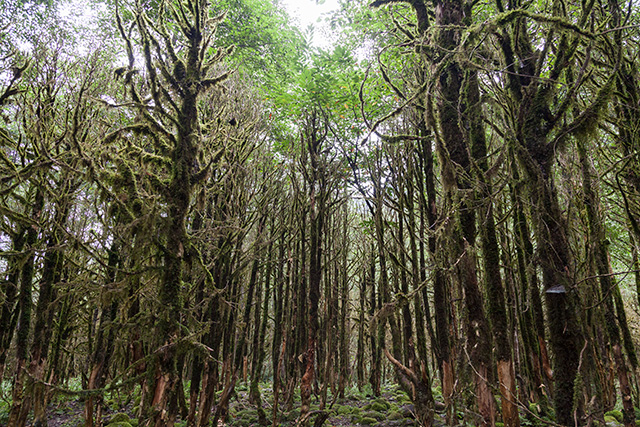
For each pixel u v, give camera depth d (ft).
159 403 11.14
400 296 12.98
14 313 17.81
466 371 10.55
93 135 17.80
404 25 18.70
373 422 22.31
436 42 13.08
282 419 21.31
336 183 20.24
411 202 15.90
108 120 17.24
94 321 23.93
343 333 28.94
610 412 21.67
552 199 9.85
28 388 10.61
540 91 10.59
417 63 16.28
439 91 12.63
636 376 16.63
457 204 11.52
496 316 10.49
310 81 24.00
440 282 14.87
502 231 19.34
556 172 14.20
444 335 14.62
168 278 12.56
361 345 32.83
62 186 16.39
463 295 11.10
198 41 14.85
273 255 24.86
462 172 11.48
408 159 16.51
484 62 11.78
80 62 18.29
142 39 13.69
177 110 13.89
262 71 36.73
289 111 28.04
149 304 15.06
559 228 9.64
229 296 18.34
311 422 21.03
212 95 20.20
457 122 12.32
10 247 19.48
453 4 13.12
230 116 20.08
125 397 27.04
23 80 18.66
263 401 27.27
